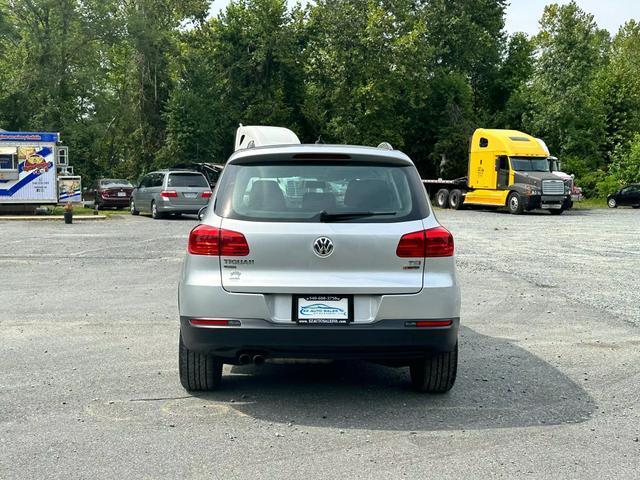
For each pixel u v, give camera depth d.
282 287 4.96
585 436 4.63
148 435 4.57
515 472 3.98
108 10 47.66
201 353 5.20
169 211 27.38
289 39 52.62
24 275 12.16
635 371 6.39
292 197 5.14
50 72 45.94
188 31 54.97
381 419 4.95
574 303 9.98
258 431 4.67
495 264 14.31
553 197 35.66
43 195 28.14
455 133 53.69
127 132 52.97
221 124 51.72
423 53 51.94
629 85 60.94
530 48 64.19
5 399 5.34
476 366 6.53
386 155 5.29
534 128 57.19
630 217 34.25
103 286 11.05
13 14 46.62
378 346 4.99
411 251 5.05
